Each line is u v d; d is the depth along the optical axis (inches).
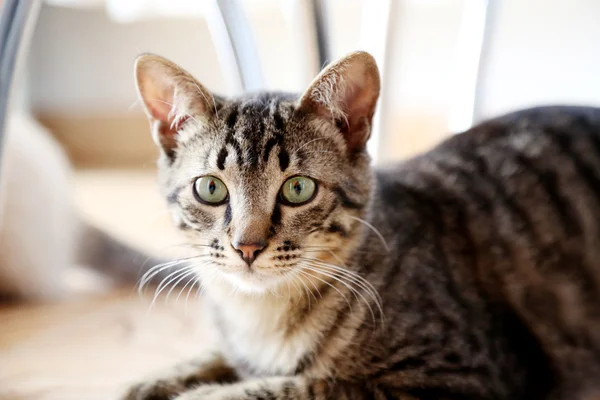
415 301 17.3
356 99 17.6
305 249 17.1
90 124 48.8
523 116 20.3
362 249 17.7
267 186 16.9
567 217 18.7
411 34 40.8
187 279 23.5
